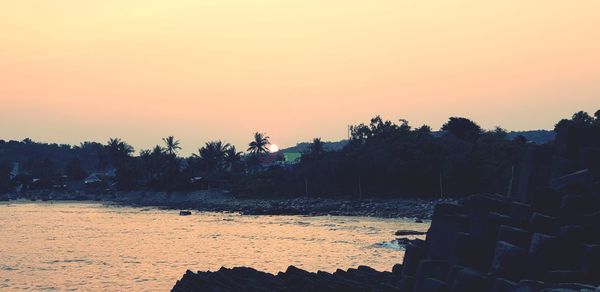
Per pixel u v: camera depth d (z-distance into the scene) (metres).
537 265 18.33
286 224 101.44
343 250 61.16
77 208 178.12
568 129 22.22
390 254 56.84
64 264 56.06
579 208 19.53
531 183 23.42
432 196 131.38
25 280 47.16
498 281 18.03
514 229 19.64
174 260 58.12
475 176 119.12
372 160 141.50
